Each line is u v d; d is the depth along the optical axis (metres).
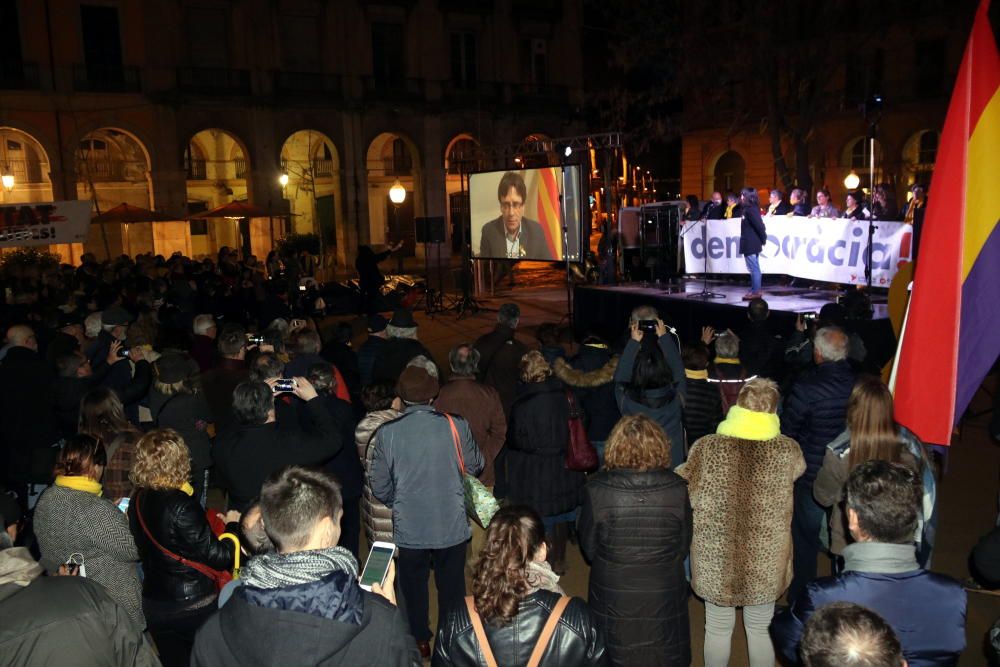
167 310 11.12
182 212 30.08
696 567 4.13
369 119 33.69
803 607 2.77
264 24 31.00
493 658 2.66
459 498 4.51
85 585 2.83
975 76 3.36
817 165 34.22
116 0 28.34
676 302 14.38
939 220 3.42
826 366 4.76
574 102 38.28
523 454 5.47
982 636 4.96
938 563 6.01
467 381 5.49
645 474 3.68
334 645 2.27
